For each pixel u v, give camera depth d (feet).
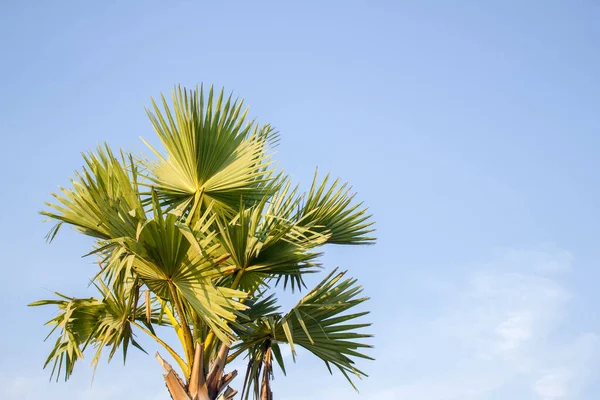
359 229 24.77
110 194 19.62
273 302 25.39
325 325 21.09
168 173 23.07
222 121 22.54
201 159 22.56
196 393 20.38
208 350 21.44
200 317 21.38
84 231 20.68
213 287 19.33
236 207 23.48
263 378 21.90
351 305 21.07
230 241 20.97
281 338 21.93
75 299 22.74
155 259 19.31
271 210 22.90
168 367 20.70
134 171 20.11
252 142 23.15
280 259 21.77
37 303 22.58
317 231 23.88
